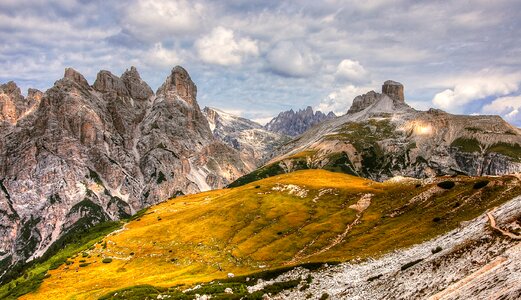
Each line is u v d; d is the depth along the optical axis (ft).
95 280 441.68
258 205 572.51
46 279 481.05
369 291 205.67
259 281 312.91
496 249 159.94
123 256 511.40
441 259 185.68
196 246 489.26
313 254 400.26
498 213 215.72
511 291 107.24
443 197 428.15
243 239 481.46
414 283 177.78
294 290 269.23
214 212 581.94
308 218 509.35
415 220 385.91
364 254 319.47
